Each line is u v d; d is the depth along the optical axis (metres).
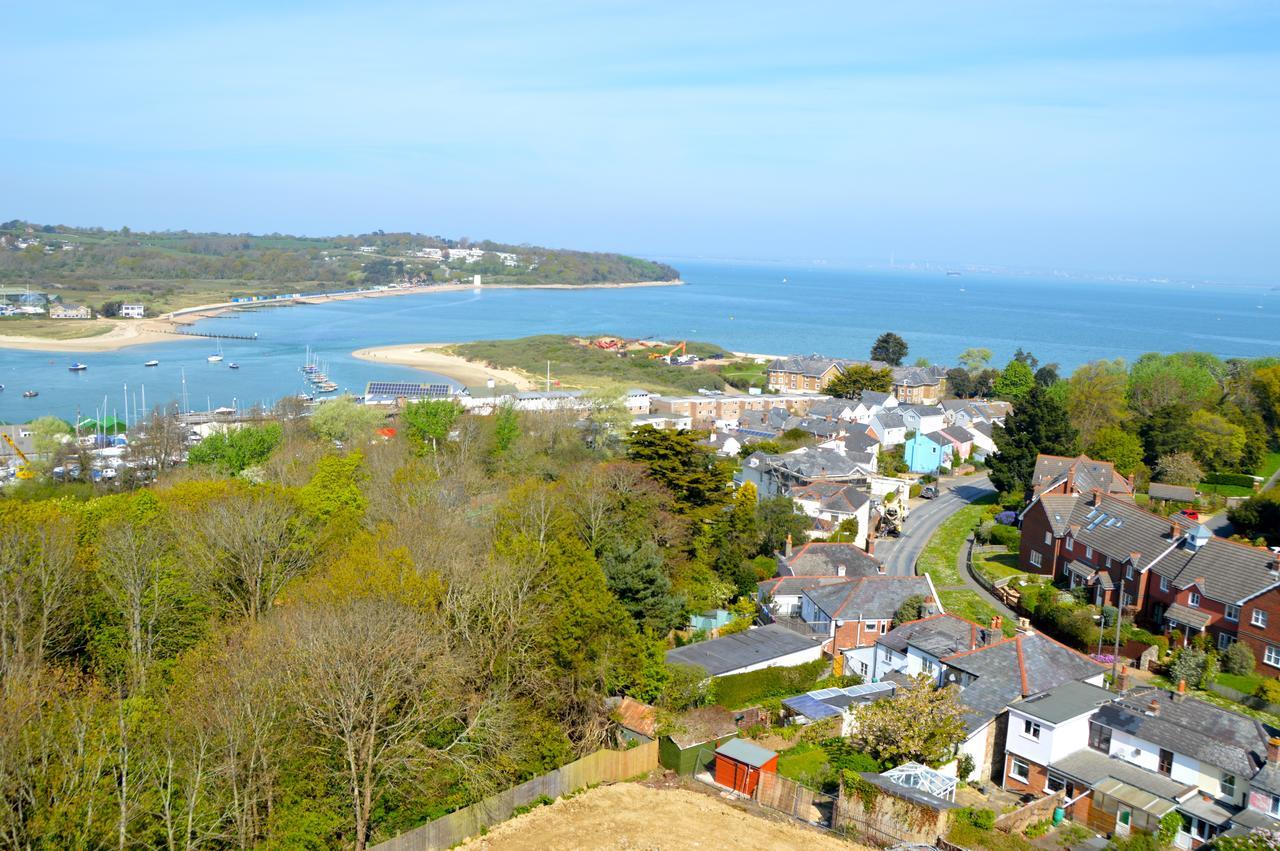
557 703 53.47
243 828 39.44
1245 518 89.56
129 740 39.53
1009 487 108.44
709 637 70.44
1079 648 70.25
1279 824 43.34
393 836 44.00
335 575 56.84
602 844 43.84
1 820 34.38
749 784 49.69
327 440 128.88
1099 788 47.62
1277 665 62.38
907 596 71.88
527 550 60.50
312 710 42.69
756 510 91.75
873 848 43.72
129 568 57.31
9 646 50.47
